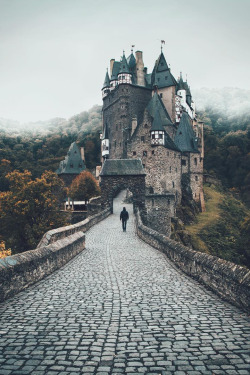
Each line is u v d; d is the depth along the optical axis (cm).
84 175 7819
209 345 542
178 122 9188
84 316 686
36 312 710
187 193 8219
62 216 5269
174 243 1448
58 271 1186
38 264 1030
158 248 1752
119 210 4988
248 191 11675
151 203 5597
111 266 1285
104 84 10350
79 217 6297
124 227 2672
